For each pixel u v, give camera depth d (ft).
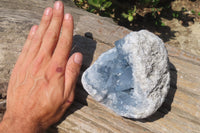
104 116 2.05
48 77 1.98
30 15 2.41
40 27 2.11
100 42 2.31
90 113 2.06
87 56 2.23
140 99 1.95
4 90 2.14
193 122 2.06
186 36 4.50
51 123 2.00
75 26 2.37
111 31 2.35
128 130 2.02
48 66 2.02
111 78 2.01
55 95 1.96
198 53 4.17
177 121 2.06
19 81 2.00
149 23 4.73
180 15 4.95
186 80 2.18
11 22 2.32
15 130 1.87
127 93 1.99
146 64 1.92
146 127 2.03
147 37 1.96
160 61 1.95
